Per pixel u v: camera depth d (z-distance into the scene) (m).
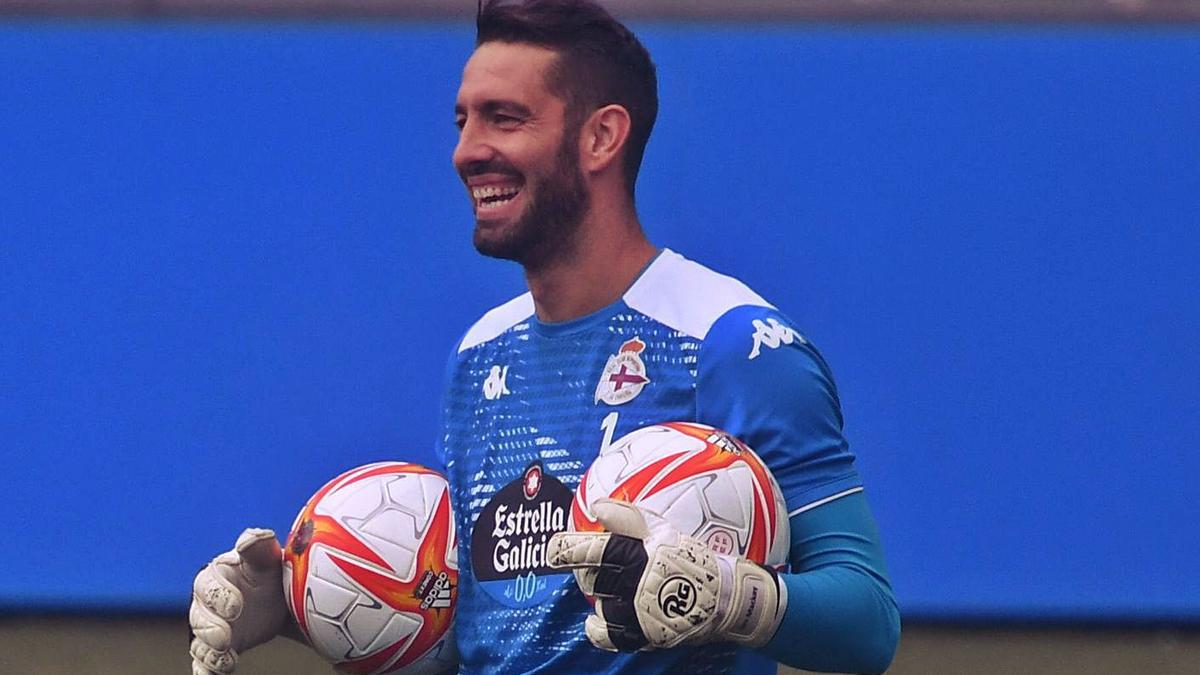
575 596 8.27
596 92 8.62
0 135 19.86
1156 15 19.53
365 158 19.80
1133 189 19.47
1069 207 19.48
